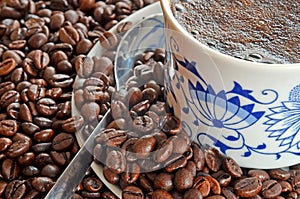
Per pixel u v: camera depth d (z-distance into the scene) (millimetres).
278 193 282
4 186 294
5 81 332
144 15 354
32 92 317
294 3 282
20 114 313
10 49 344
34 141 309
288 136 279
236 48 266
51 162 302
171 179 280
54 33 354
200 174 285
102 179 290
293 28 273
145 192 284
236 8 281
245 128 277
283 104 263
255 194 281
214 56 255
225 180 283
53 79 326
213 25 276
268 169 296
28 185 294
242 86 259
